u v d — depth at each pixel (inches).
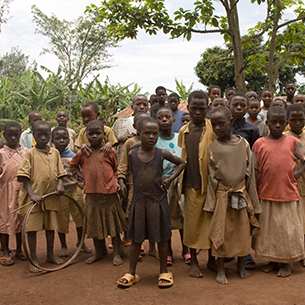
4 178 144.8
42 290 112.3
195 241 122.3
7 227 141.3
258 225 121.8
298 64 366.6
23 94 754.2
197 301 100.6
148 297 104.4
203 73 765.9
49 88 740.0
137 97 174.2
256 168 128.8
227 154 118.6
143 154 117.2
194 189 125.0
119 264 135.8
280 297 101.8
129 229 116.4
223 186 118.6
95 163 136.9
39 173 138.2
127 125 189.5
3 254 143.6
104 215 136.9
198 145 127.0
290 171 123.0
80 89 766.5
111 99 722.8
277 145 126.3
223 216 115.6
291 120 141.9
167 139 145.5
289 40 341.1
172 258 140.6
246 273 120.2
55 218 140.7
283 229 120.3
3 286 116.8
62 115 210.8
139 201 115.3
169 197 140.1
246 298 101.5
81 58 1128.8
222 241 114.0
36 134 140.5
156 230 114.0
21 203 137.6
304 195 140.6
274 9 331.0
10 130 147.9
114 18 313.7
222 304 98.0
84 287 113.7
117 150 175.8
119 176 137.4
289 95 232.7
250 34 368.5
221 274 115.9
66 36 1096.2
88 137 137.2
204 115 127.9
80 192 162.2
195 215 123.0
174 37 299.6
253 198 121.0
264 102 227.8
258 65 343.6
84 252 155.8
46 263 141.7
